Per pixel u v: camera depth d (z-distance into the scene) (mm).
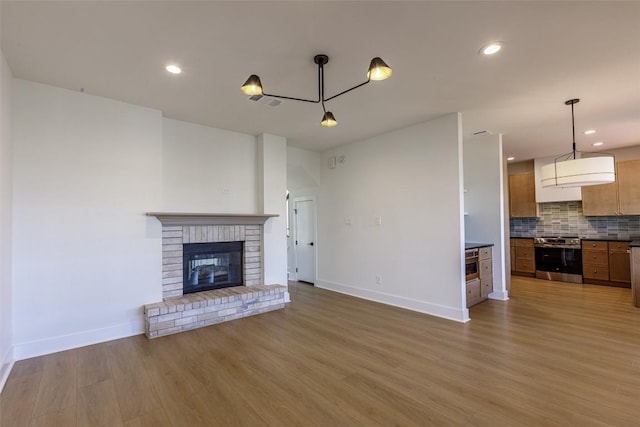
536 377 2498
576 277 6195
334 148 5734
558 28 2223
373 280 5012
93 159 3295
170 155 4109
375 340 3307
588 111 3920
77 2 1909
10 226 2760
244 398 2238
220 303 3904
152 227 3664
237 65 2727
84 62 2654
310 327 3719
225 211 4570
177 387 2389
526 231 7234
